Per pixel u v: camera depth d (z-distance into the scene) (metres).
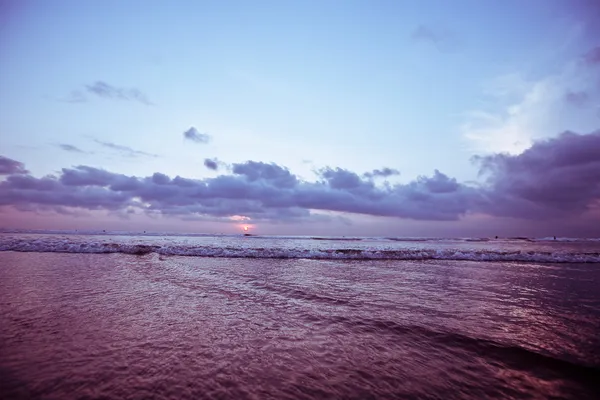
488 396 2.69
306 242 35.59
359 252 15.54
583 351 3.70
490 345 3.86
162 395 2.58
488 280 8.91
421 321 4.84
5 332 3.96
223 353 3.51
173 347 3.64
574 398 2.67
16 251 13.66
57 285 6.90
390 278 9.04
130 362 3.21
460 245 34.09
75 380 2.79
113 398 2.51
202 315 4.97
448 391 2.76
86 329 4.17
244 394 2.63
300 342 3.92
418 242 42.16
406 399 2.62
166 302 5.72
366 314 5.21
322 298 6.36
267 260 13.31
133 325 4.39
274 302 5.96
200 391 2.66
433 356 3.54
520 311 5.49
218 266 10.92
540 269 11.73
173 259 12.66
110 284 7.19
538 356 3.54
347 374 3.06
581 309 5.66
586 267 12.80
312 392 2.70
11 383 2.70
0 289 6.36
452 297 6.58
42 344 3.61
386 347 3.79
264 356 3.46
